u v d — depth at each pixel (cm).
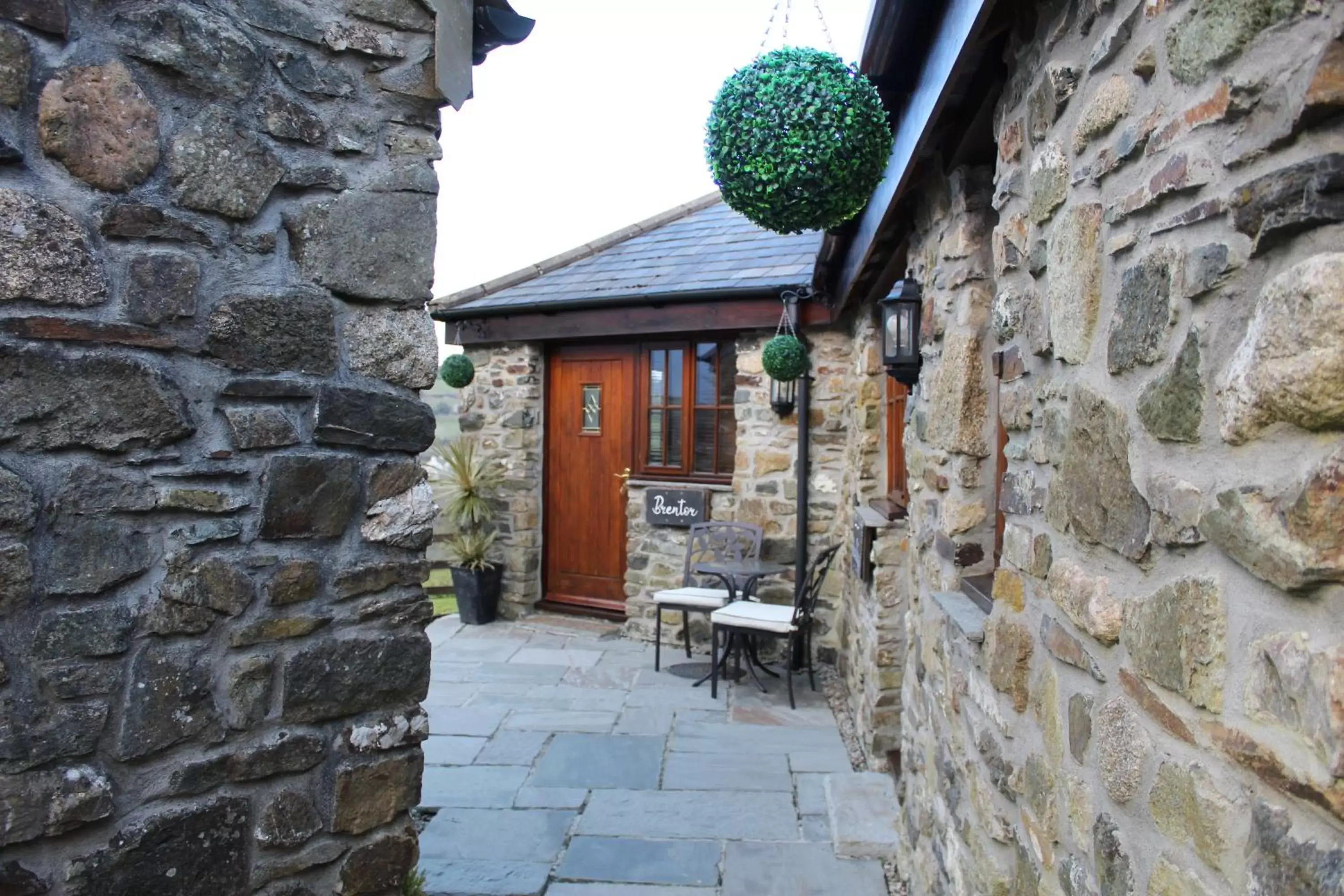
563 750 407
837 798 333
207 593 153
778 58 199
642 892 282
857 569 432
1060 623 142
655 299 565
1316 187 75
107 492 142
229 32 154
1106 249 124
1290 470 79
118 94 142
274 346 161
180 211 149
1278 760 79
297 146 164
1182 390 100
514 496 664
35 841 136
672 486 597
